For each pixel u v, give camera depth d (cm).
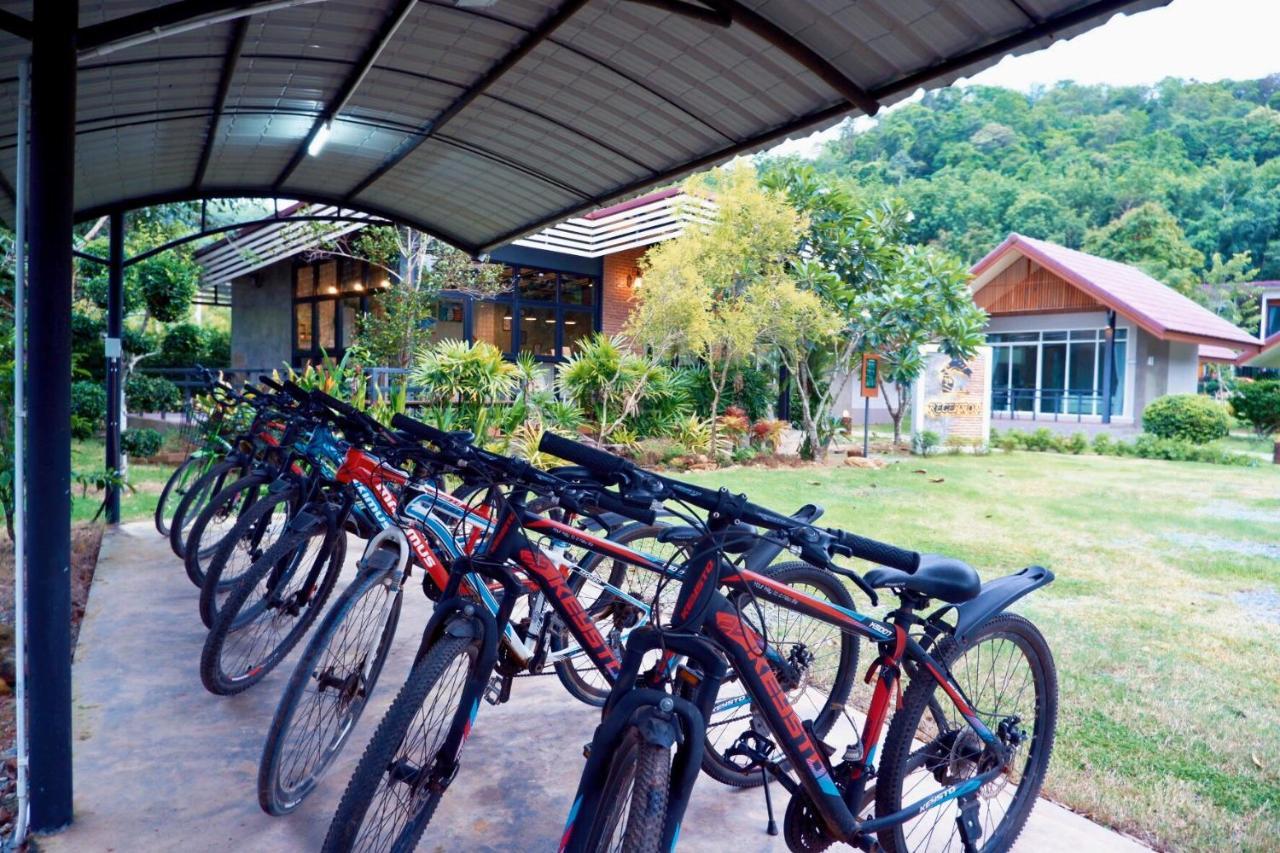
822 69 343
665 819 175
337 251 1464
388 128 520
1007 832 252
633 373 1229
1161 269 4178
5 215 626
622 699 182
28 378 243
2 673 385
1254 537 800
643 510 206
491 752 311
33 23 236
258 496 480
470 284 1405
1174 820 283
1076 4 288
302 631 351
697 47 369
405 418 278
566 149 519
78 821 259
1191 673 430
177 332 1900
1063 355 2422
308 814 267
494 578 241
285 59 411
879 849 228
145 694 352
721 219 1253
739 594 247
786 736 206
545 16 366
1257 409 2153
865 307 1434
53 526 247
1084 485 1183
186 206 1709
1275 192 5159
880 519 859
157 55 384
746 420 1426
